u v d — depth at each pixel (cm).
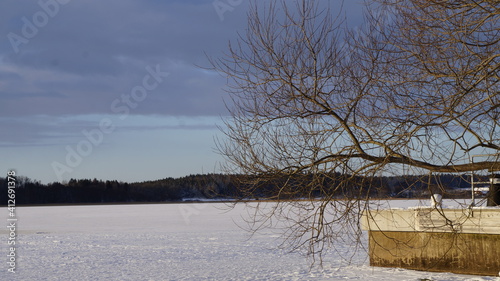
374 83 837
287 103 871
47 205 12431
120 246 2412
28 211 8325
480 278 1142
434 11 781
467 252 1223
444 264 1259
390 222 1332
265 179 869
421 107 804
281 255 1911
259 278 1333
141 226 4078
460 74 757
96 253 2123
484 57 760
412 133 784
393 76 830
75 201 12812
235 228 3484
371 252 1399
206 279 1348
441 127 771
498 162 789
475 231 1168
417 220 1273
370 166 862
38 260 1908
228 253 2022
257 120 888
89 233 3384
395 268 1341
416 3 800
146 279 1390
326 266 1508
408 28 809
